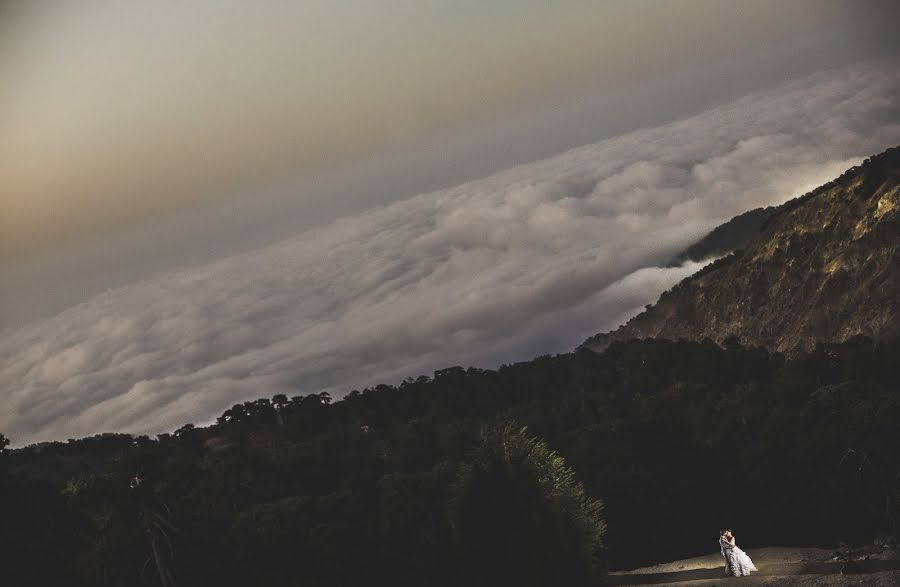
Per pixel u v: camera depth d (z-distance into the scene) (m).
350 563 37.12
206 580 35.09
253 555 36.47
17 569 35.34
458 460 52.47
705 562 25.94
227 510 42.22
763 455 37.94
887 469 32.59
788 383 51.12
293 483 54.97
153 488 35.00
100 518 34.41
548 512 23.81
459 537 23.89
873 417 33.94
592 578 24.47
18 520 38.84
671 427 46.09
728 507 38.03
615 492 38.75
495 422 61.75
